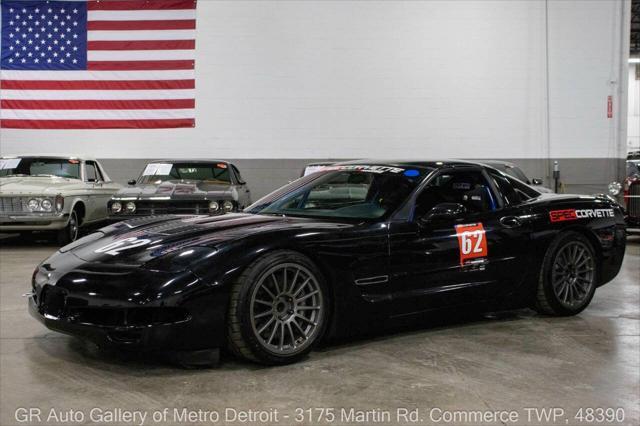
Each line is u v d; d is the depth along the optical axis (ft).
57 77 42.78
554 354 12.44
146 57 42.86
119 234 12.75
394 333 13.92
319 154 43.78
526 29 43.62
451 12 43.42
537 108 44.06
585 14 43.68
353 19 43.24
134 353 12.07
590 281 16.10
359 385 10.45
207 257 10.77
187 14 42.86
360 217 13.12
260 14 43.01
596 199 16.83
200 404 9.55
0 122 42.75
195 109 43.19
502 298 14.61
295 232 11.65
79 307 10.68
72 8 42.60
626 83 44.01
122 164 43.24
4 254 28.09
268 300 11.24
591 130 44.21
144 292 10.28
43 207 29.50
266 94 43.34
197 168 31.73
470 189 14.74
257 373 10.97
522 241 14.78
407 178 14.02
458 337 13.66
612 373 11.31
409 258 12.96
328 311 11.98
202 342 10.68
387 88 43.65
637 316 16.02
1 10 42.42
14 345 12.67
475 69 43.73
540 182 35.22
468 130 43.98
